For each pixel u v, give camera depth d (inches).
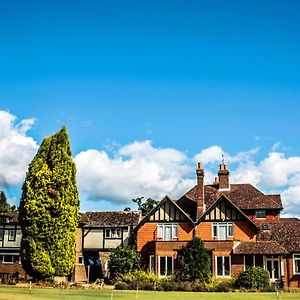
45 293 1186.6
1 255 2171.5
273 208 2017.7
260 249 1770.4
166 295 1210.6
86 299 1042.1
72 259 1727.4
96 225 2148.1
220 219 1868.8
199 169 1973.4
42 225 1690.5
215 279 1642.5
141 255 1900.8
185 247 1750.7
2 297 1026.1
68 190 1738.4
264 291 1489.9
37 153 1764.3
